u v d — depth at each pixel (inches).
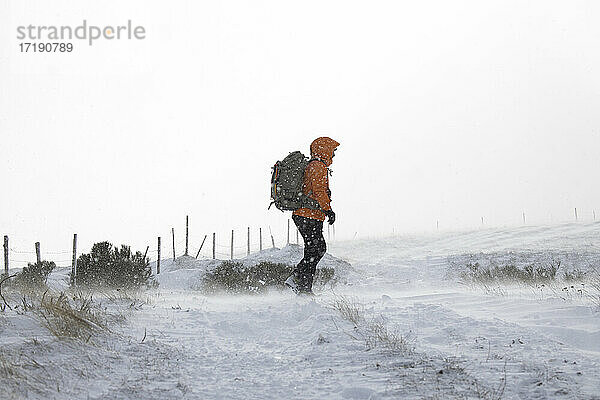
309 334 240.1
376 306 302.7
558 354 199.2
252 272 524.4
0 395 147.9
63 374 172.4
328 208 375.6
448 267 1100.5
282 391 167.5
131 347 211.6
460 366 187.2
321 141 384.8
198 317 281.0
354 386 166.4
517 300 317.1
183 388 168.7
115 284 519.2
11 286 427.5
